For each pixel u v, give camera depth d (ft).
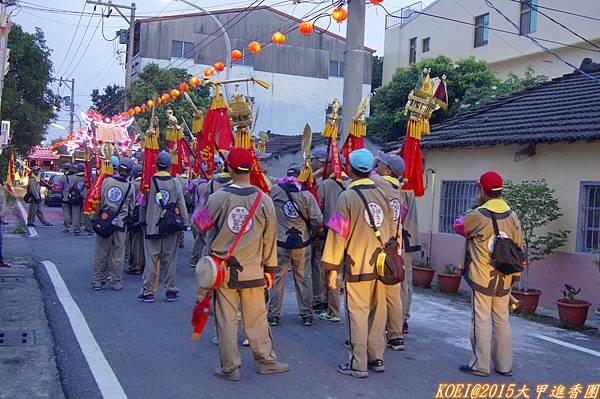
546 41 68.64
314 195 26.68
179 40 111.65
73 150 91.25
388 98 75.82
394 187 22.68
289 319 27.48
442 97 25.25
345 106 38.40
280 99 118.73
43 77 92.58
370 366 20.25
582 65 47.50
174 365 20.10
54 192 92.32
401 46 101.96
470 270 20.58
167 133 33.42
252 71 116.37
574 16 71.20
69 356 20.80
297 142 81.61
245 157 18.78
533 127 36.24
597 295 31.01
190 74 101.60
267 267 19.13
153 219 29.17
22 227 60.90
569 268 32.55
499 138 35.86
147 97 84.84
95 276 32.14
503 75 81.71
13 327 24.27
